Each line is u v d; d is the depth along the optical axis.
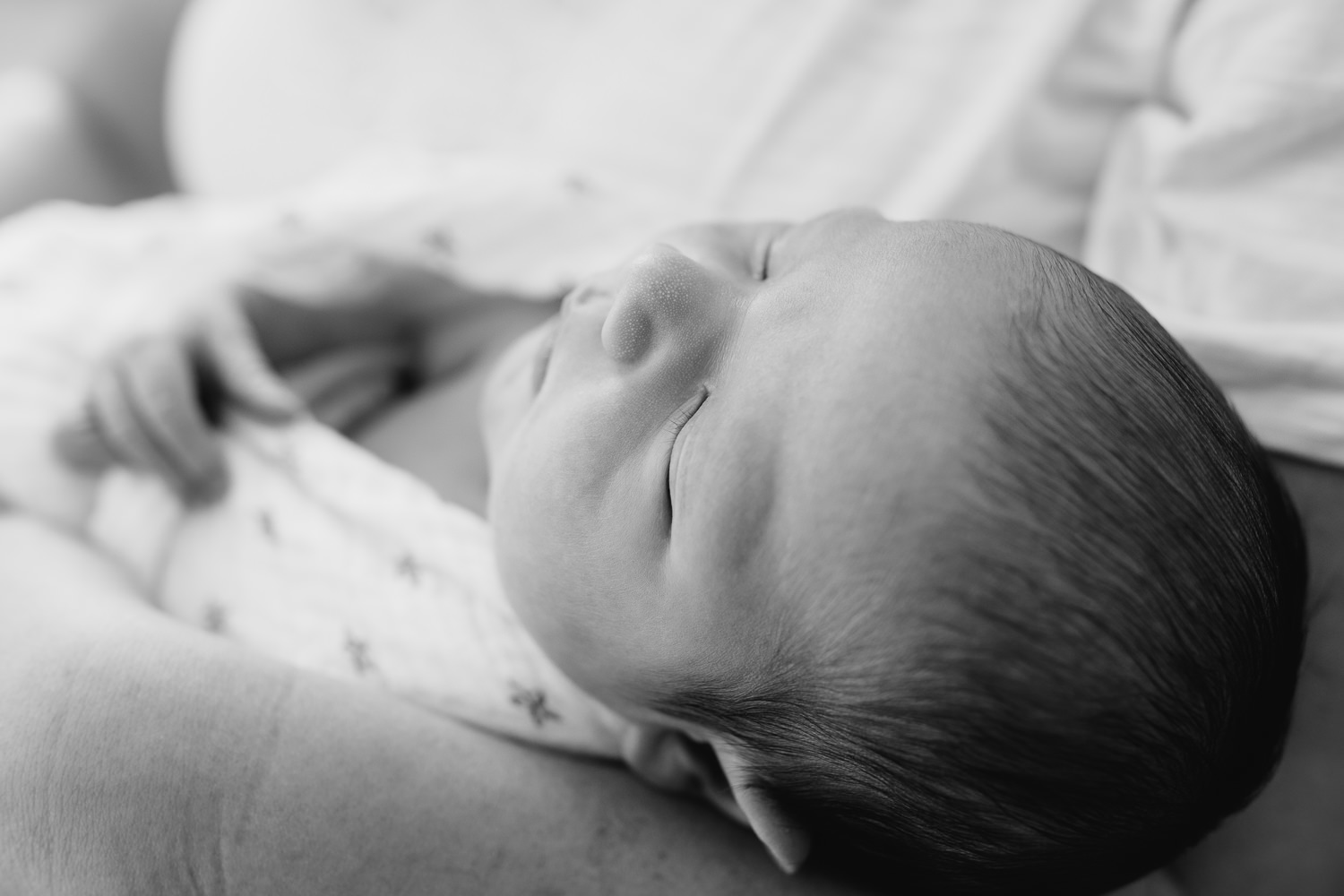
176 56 1.36
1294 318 0.77
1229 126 0.80
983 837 0.58
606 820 0.66
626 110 1.10
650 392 0.59
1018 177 0.96
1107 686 0.51
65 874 0.57
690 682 0.60
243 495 0.86
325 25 1.22
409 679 0.76
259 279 0.92
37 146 1.28
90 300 0.99
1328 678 0.71
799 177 1.02
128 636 0.63
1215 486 0.56
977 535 0.50
